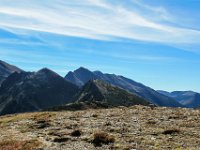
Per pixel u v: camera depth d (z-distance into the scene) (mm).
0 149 32562
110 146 30297
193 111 49438
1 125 54344
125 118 46750
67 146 32031
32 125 48969
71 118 52312
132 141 31641
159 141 30516
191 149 26641
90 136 34969
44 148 31828
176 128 35250
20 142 34719
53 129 43000
